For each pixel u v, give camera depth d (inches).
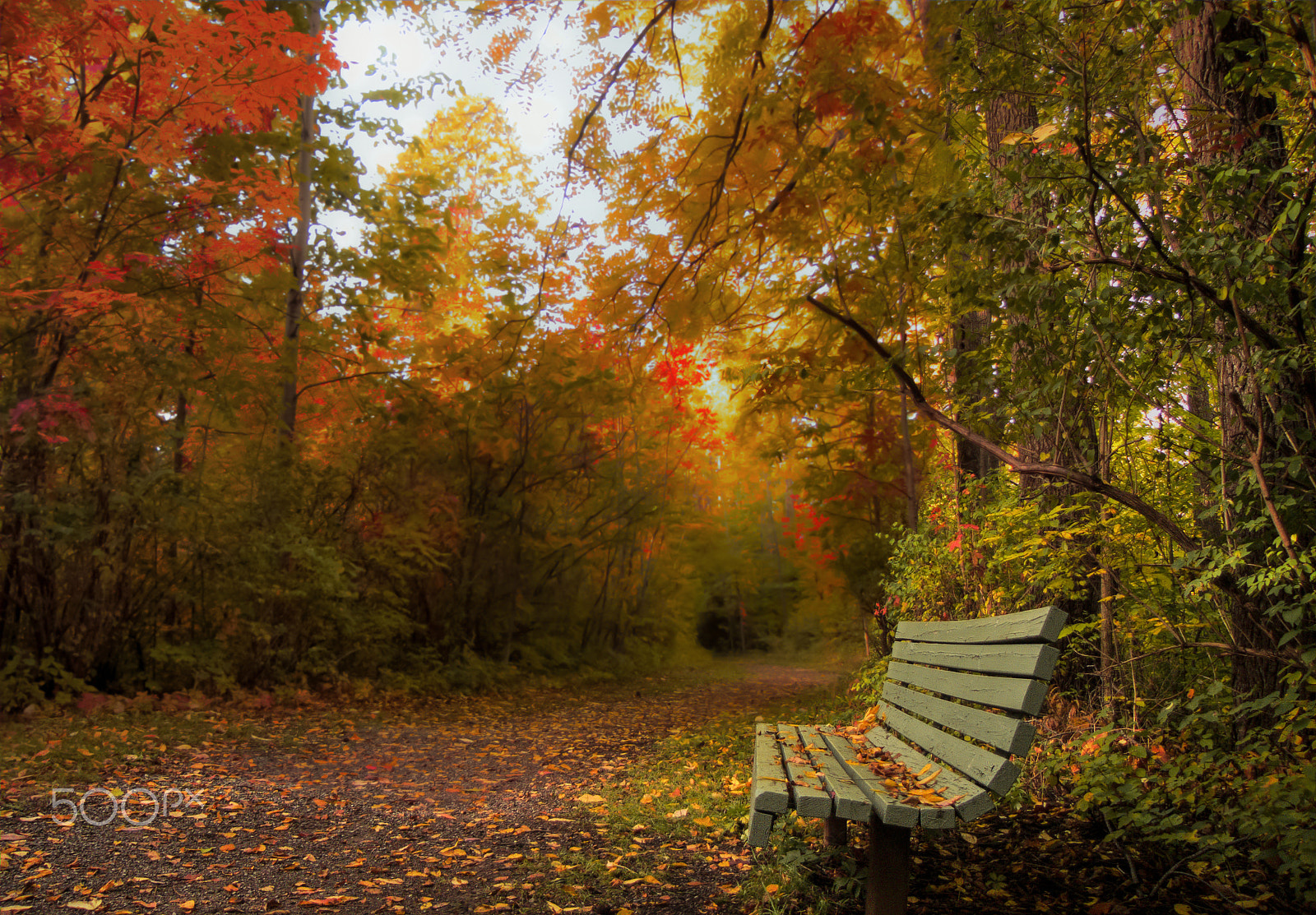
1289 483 129.7
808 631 1003.9
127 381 305.4
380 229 465.7
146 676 325.4
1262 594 131.6
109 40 255.0
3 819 144.3
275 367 378.6
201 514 344.8
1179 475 157.9
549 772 223.6
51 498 289.9
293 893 112.9
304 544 365.7
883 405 282.4
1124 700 153.2
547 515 547.5
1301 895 99.3
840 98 167.2
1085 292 126.0
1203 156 126.8
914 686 147.2
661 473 610.5
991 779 88.4
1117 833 120.6
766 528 1160.2
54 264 282.5
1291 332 120.3
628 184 215.9
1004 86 145.0
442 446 481.4
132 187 291.3
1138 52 124.2
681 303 229.1
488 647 512.7
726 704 423.5
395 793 187.2
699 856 132.3
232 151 348.2
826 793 97.1
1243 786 118.0
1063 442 149.9
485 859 131.3
